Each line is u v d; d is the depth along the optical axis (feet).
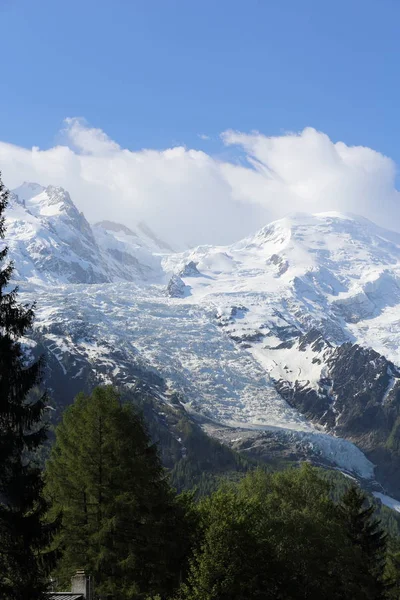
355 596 362.94
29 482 199.31
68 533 277.03
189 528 317.42
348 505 422.41
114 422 290.76
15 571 196.95
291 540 340.59
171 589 299.99
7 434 196.95
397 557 483.51
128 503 279.90
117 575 277.23
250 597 304.71
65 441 296.30
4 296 203.82
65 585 272.31
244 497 357.61
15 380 200.23
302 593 330.95
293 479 411.13
